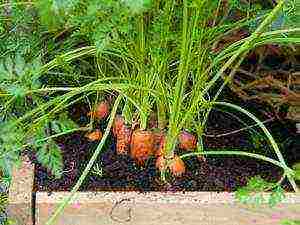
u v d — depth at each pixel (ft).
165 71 2.60
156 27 2.44
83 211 2.57
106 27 2.21
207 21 2.68
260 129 2.99
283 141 2.93
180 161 2.66
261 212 2.58
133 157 2.73
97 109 2.92
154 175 2.68
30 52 2.76
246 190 2.28
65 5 1.97
